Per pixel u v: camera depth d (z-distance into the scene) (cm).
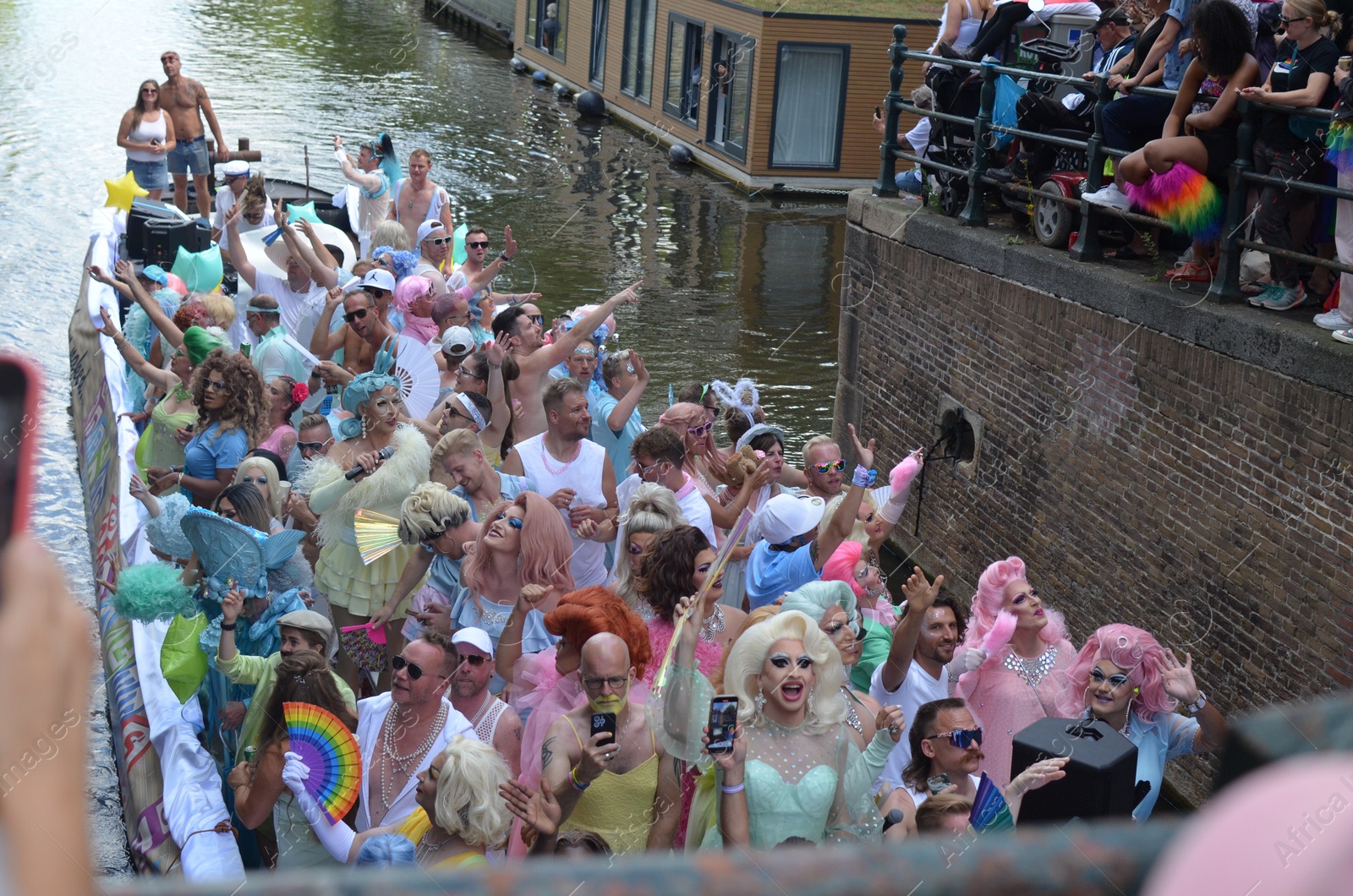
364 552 630
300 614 533
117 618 789
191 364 897
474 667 505
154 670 685
